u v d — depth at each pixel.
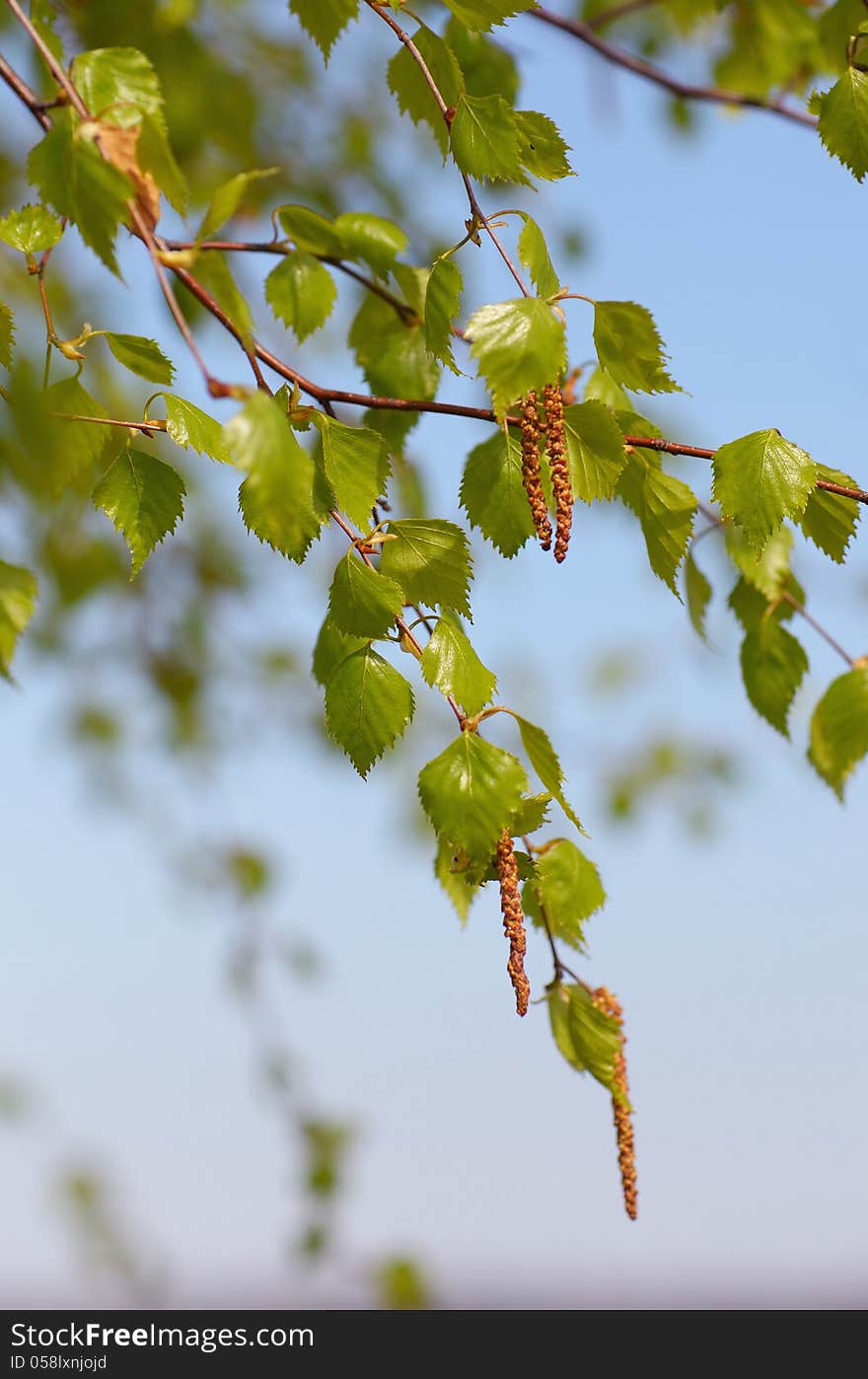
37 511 1.31
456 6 0.96
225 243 1.01
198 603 1.88
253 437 0.88
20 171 1.39
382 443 0.95
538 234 0.95
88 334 0.96
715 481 0.95
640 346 0.95
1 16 1.14
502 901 0.93
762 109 1.19
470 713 0.94
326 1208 1.67
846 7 1.06
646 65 1.19
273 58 1.50
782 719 1.05
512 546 0.96
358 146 1.54
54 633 1.80
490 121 0.95
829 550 0.97
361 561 0.94
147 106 0.91
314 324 1.02
